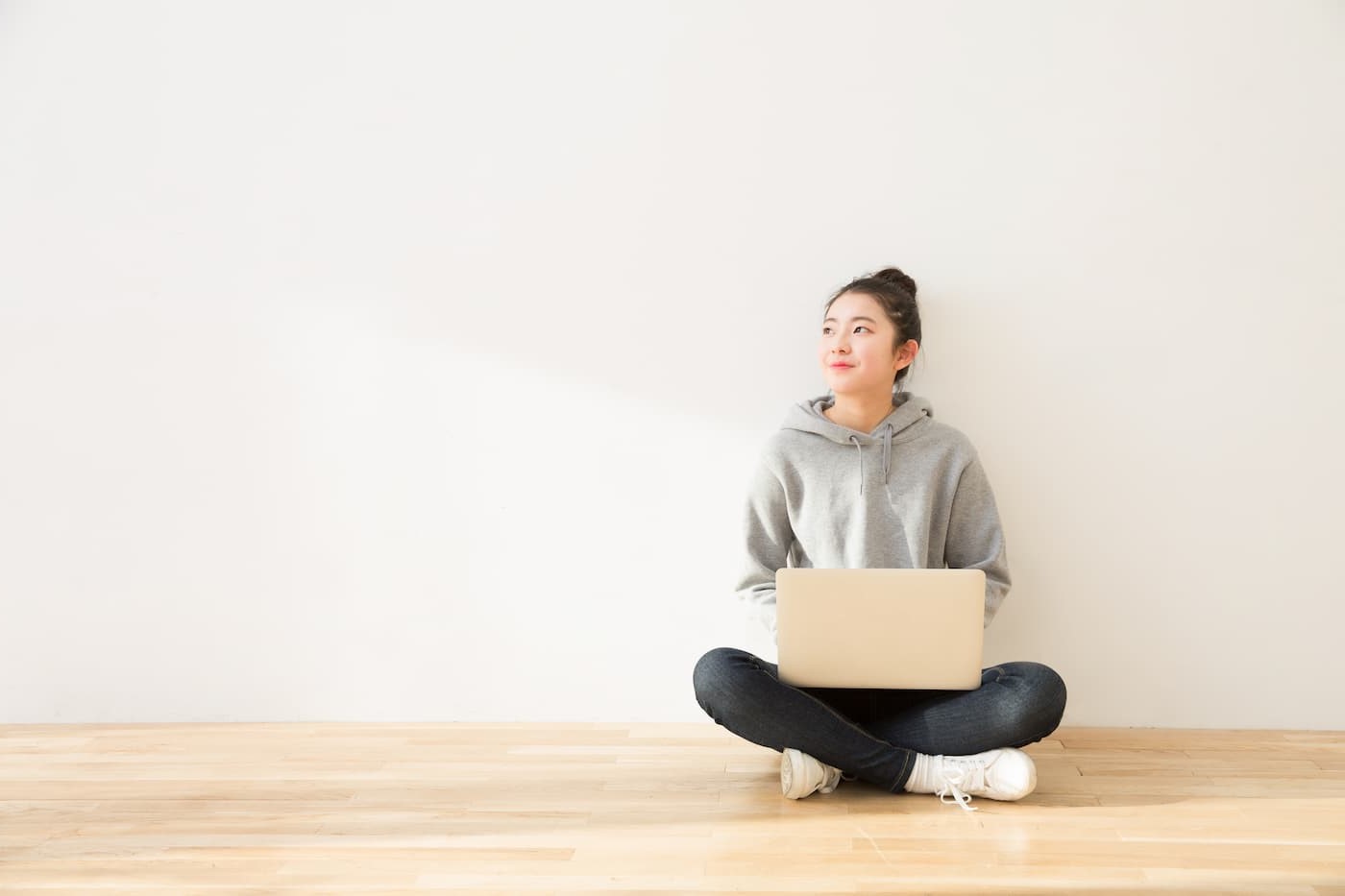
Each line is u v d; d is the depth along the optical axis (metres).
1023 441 2.29
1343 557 2.24
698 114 2.32
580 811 1.84
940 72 2.28
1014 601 2.30
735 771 2.04
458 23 2.36
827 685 1.87
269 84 2.38
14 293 2.41
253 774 2.04
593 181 2.34
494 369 2.37
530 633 2.39
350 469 2.40
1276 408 2.24
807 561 2.29
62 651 2.43
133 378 2.41
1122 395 2.27
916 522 2.16
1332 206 2.22
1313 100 2.22
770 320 2.32
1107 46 2.25
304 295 2.39
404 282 2.38
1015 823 1.76
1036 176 2.27
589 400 2.36
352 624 2.41
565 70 2.34
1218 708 2.28
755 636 2.35
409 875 1.58
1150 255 2.26
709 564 2.35
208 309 2.40
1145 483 2.28
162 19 2.39
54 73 2.41
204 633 2.42
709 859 1.63
